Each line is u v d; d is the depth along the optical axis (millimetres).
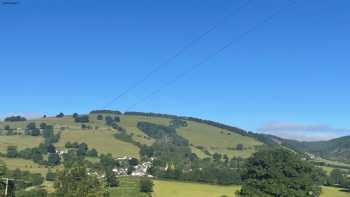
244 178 145375
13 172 146250
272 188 133875
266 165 138875
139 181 170375
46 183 145750
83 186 72625
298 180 135500
